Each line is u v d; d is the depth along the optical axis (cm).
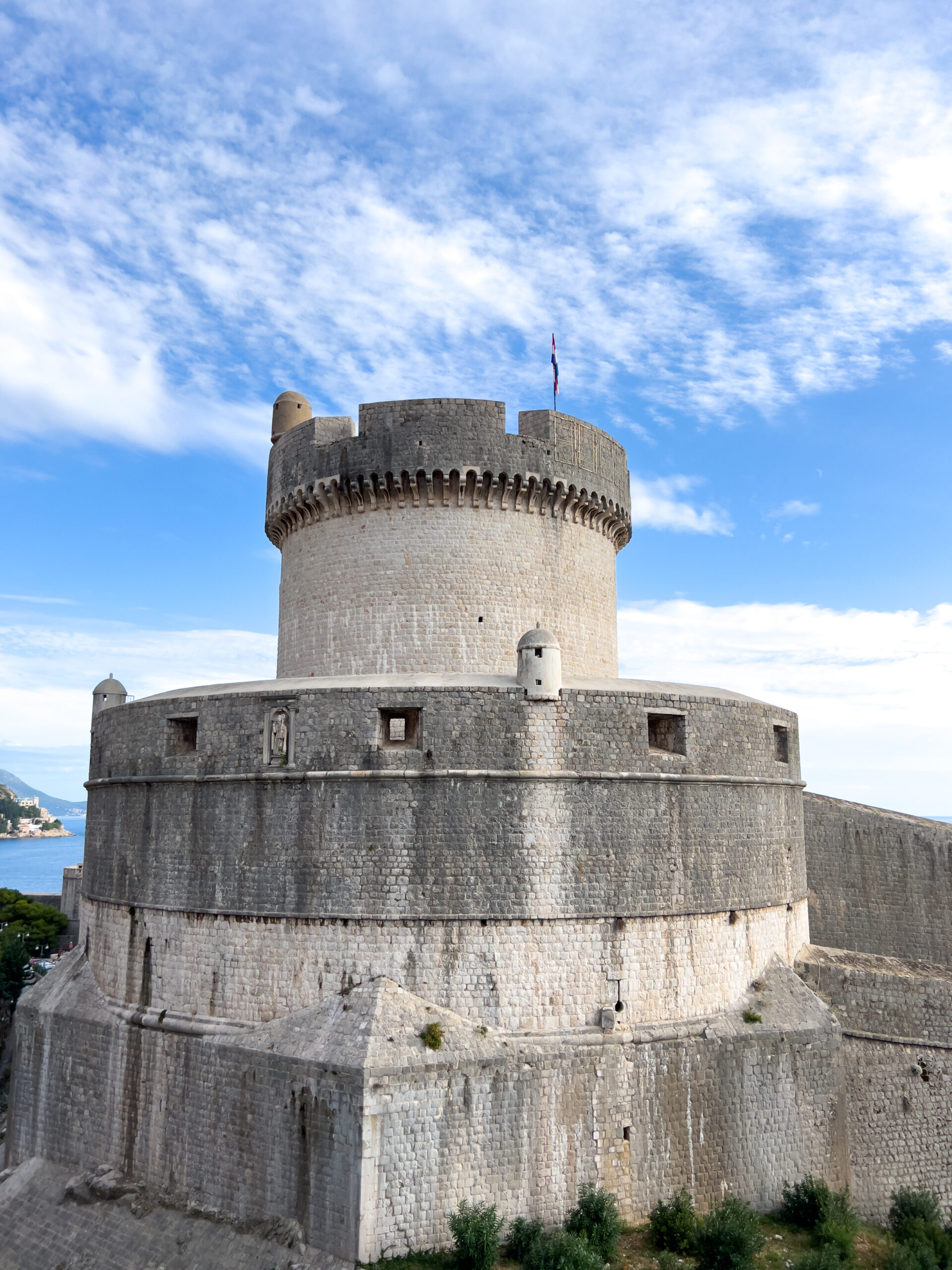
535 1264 2323
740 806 3222
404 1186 2442
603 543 4084
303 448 3900
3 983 7888
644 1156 2720
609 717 2970
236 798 2989
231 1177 2692
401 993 2681
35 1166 3222
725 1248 2409
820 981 3275
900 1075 3128
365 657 3650
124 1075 3031
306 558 3931
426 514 3681
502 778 2828
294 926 2822
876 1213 3002
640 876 2917
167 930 3062
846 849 4306
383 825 2802
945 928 4128
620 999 2817
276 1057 2653
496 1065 2603
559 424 3788
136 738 3341
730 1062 2869
